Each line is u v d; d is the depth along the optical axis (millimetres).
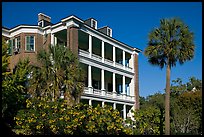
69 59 22234
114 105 35562
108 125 17453
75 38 29188
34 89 21328
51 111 16891
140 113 21156
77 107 17844
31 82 21562
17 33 31031
